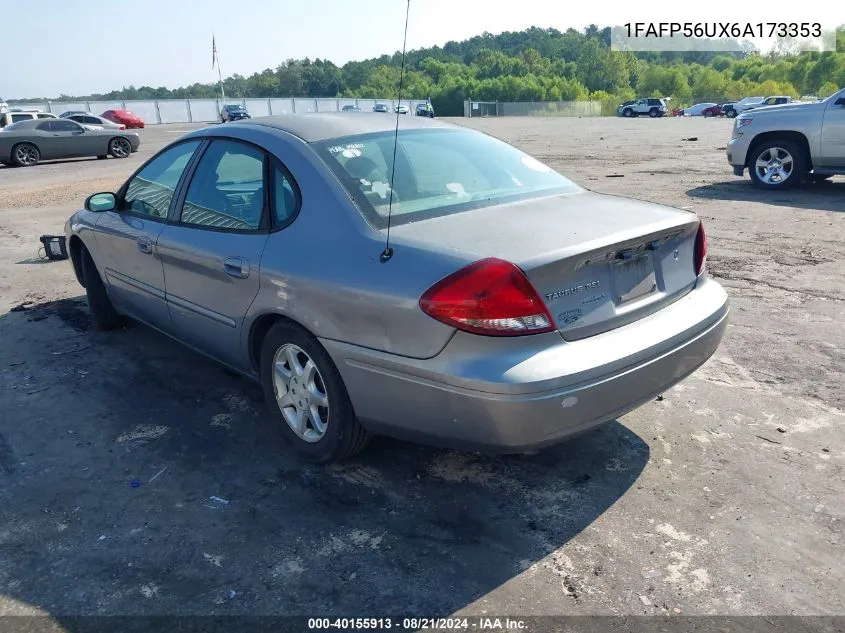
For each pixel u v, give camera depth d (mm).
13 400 4121
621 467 3232
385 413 2863
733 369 4262
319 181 3154
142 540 2812
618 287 2834
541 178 3676
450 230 2846
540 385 2469
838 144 10164
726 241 7555
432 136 3742
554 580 2523
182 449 3527
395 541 2766
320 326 2959
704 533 2750
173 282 3963
